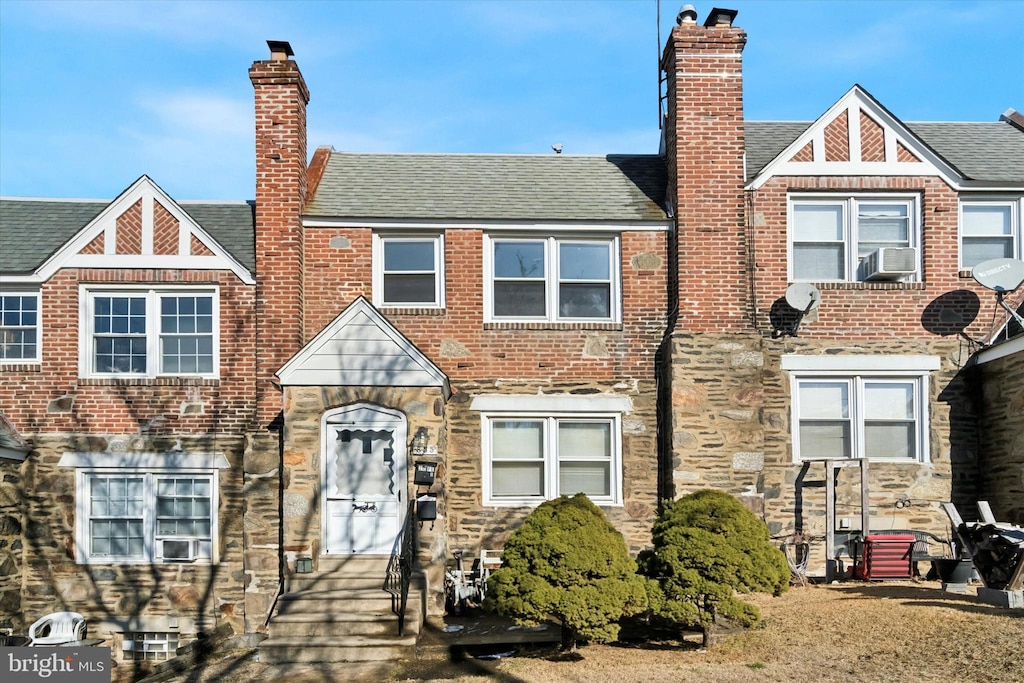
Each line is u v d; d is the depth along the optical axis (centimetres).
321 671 1177
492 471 1602
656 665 1099
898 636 1137
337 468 1478
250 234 1695
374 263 1630
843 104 1638
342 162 1797
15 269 1611
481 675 1096
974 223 1653
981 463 1598
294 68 1631
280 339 1591
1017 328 1602
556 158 1827
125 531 1598
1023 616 1162
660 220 1628
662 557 1168
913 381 1617
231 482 1599
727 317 1577
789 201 1633
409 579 1334
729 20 1655
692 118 1614
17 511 1565
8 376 1605
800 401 1609
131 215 1633
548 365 1609
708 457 1538
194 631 1570
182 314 1641
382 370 1452
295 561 1421
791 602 1361
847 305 1611
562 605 1105
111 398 1606
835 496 1576
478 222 1622
